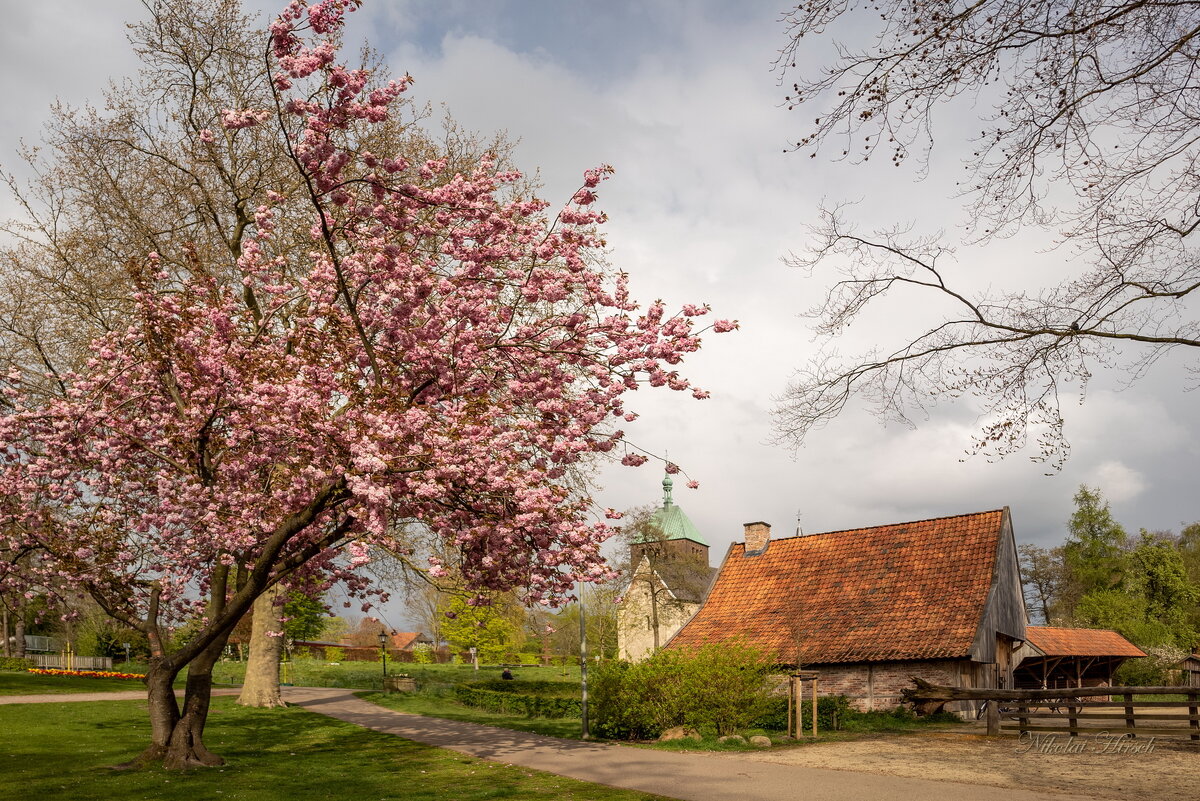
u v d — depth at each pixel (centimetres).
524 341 1369
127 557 1555
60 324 1805
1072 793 1189
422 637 10219
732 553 3606
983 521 3067
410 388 1362
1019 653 3125
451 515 1388
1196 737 1764
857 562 3203
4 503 1498
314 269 1435
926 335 1024
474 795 1222
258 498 1405
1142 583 5725
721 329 1298
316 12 1014
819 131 847
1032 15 762
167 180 1984
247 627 5400
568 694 3231
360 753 1741
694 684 1992
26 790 1191
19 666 4234
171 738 1506
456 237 1234
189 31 1942
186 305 1433
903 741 1938
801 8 794
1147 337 899
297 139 1802
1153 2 736
